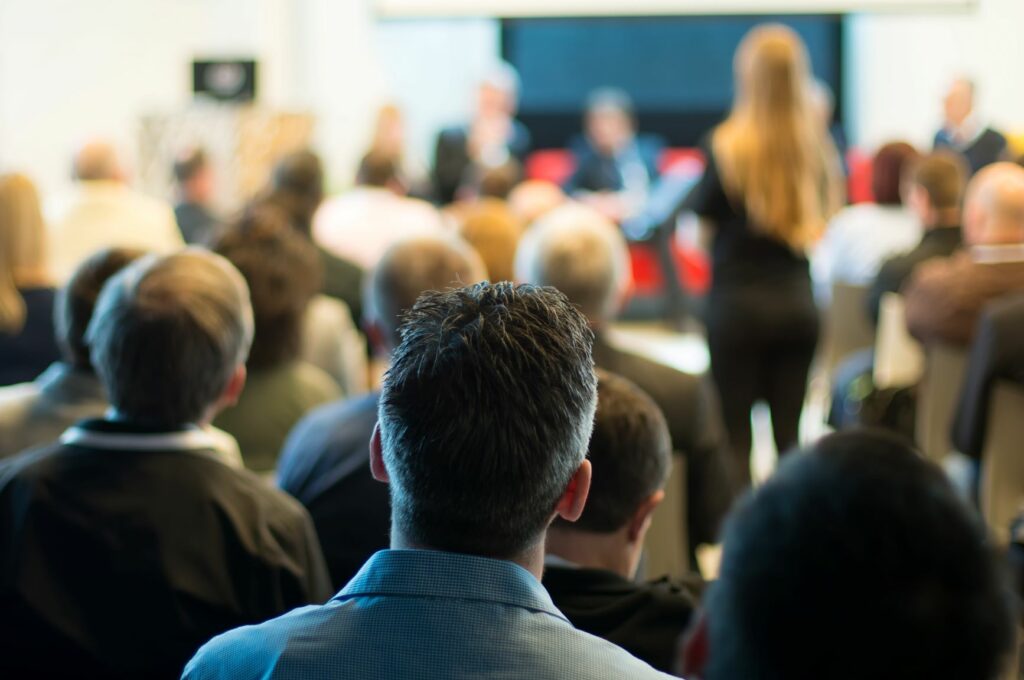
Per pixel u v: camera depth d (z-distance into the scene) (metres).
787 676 0.92
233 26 8.41
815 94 7.84
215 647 0.90
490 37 10.05
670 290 7.77
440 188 7.79
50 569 1.45
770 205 3.60
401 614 0.86
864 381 3.73
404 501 0.89
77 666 1.45
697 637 1.08
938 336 3.21
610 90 11.15
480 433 0.87
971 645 0.90
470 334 0.90
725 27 11.02
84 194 5.02
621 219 7.77
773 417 3.84
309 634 0.87
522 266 2.57
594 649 0.87
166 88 8.46
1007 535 2.86
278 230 2.45
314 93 8.45
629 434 1.54
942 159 3.78
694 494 2.43
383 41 9.96
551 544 1.55
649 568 2.37
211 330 1.54
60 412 1.95
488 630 0.85
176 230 5.46
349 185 8.33
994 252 3.20
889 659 0.90
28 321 2.96
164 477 1.49
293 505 1.58
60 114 8.40
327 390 2.46
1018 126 8.30
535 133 11.13
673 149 11.17
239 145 7.04
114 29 8.38
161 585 1.45
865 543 0.92
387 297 2.34
